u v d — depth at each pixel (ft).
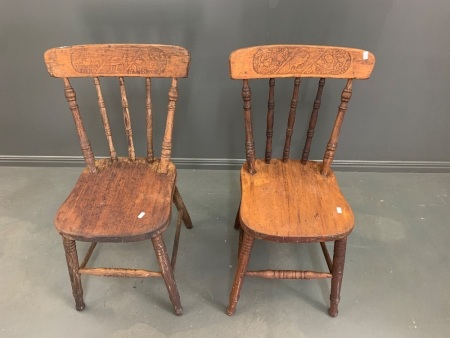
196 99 5.56
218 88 5.44
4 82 5.50
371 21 4.89
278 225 3.64
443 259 5.03
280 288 4.70
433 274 4.84
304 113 5.67
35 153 6.29
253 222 3.66
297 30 4.95
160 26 4.95
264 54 3.73
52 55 3.81
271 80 3.93
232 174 6.33
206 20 4.89
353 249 5.16
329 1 4.72
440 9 4.80
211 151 6.16
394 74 5.33
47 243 5.18
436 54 5.14
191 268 4.93
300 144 6.02
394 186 6.15
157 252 3.86
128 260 5.00
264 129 5.84
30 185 6.07
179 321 4.35
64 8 4.84
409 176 6.34
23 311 4.41
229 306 4.35
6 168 6.37
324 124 5.80
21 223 5.43
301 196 3.97
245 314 4.42
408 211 5.71
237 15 4.84
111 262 4.97
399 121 5.80
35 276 4.77
